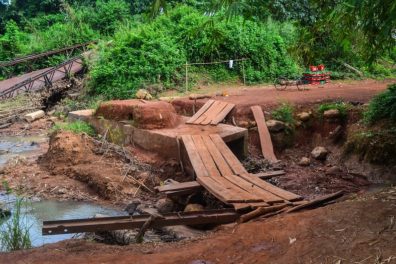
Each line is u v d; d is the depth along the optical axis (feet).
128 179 34.06
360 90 47.80
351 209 18.47
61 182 35.63
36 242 24.90
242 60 62.69
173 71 59.57
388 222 16.74
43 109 64.80
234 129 37.68
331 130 39.17
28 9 114.21
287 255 15.89
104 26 95.25
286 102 42.06
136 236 21.61
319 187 31.73
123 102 43.39
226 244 17.60
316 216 18.56
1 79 87.76
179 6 72.13
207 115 41.39
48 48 89.81
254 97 46.42
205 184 27.04
